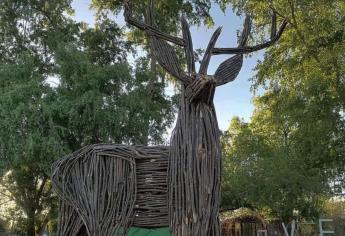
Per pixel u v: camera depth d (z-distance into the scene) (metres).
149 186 3.64
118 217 3.64
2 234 18.98
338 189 15.65
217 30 3.71
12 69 12.59
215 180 3.36
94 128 12.62
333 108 14.04
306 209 17.34
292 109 15.30
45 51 14.90
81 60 12.65
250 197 17.14
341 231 19.19
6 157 11.76
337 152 14.25
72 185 3.87
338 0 15.11
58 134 12.06
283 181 16.31
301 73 16.06
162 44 3.62
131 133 12.85
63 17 15.53
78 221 3.81
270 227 21.81
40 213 17.34
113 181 3.71
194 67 3.59
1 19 14.48
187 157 3.35
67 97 12.38
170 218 3.41
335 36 14.25
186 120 3.43
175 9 15.07
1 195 18.25
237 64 3.73
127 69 13.13
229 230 23.92
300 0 14.83
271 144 20.61
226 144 20.36
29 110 11.66
